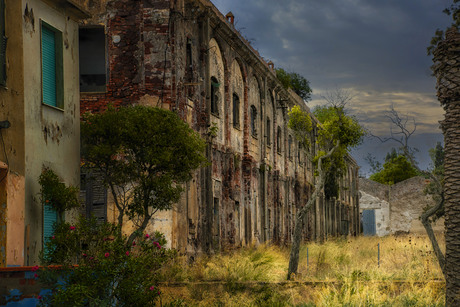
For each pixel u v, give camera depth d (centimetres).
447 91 1084
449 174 1088
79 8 1514
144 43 2011
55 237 1060
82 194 1891
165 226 1898
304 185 4297
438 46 1096
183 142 1479
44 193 1296
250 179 2884
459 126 1082
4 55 1236
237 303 1421
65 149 1442
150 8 2023
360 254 2798
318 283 1562
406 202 6650
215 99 2491
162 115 1506
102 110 2006
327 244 2928
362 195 6862
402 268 1939
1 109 1219
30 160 1275
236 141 2756
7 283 964
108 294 1018
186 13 2138
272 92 3503
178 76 2009
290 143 3981
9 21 1266
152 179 1461
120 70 2020
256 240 2977
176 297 1396
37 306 952
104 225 1081
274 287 1564
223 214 2511
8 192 1202
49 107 1377
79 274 989
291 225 3819
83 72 2009
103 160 1519
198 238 2178
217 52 2512
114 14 2044
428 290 1417
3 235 1184
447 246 1085
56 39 1459
